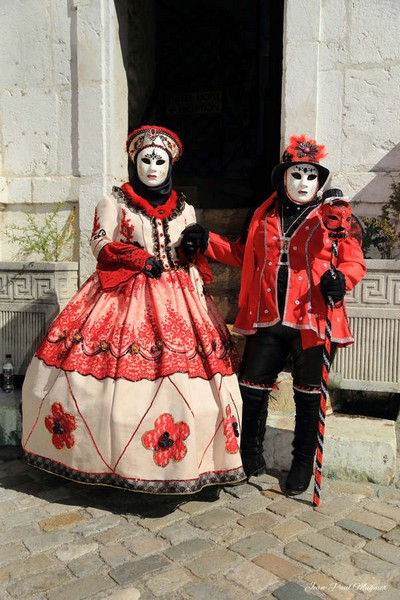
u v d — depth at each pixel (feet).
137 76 19.24
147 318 9.41
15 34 14.84
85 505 9.19
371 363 11.15
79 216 14.46
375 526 8.43
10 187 15.15
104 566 7.45
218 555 7.69
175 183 22.53
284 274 9.34
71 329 9.77
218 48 25.43
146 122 19.97
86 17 14.03
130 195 10.12
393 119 12.30
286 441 10.36
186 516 8.80
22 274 13.10
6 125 15.12
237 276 15.24
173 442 8.69
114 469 8.74
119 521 8.65
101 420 8.86
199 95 25.94
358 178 12.59
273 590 6.93
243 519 8.68
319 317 9.21
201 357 9.43
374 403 11.98
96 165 14.26
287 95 12.76
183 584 7.05
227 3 25.12
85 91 14.20
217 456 9.18
